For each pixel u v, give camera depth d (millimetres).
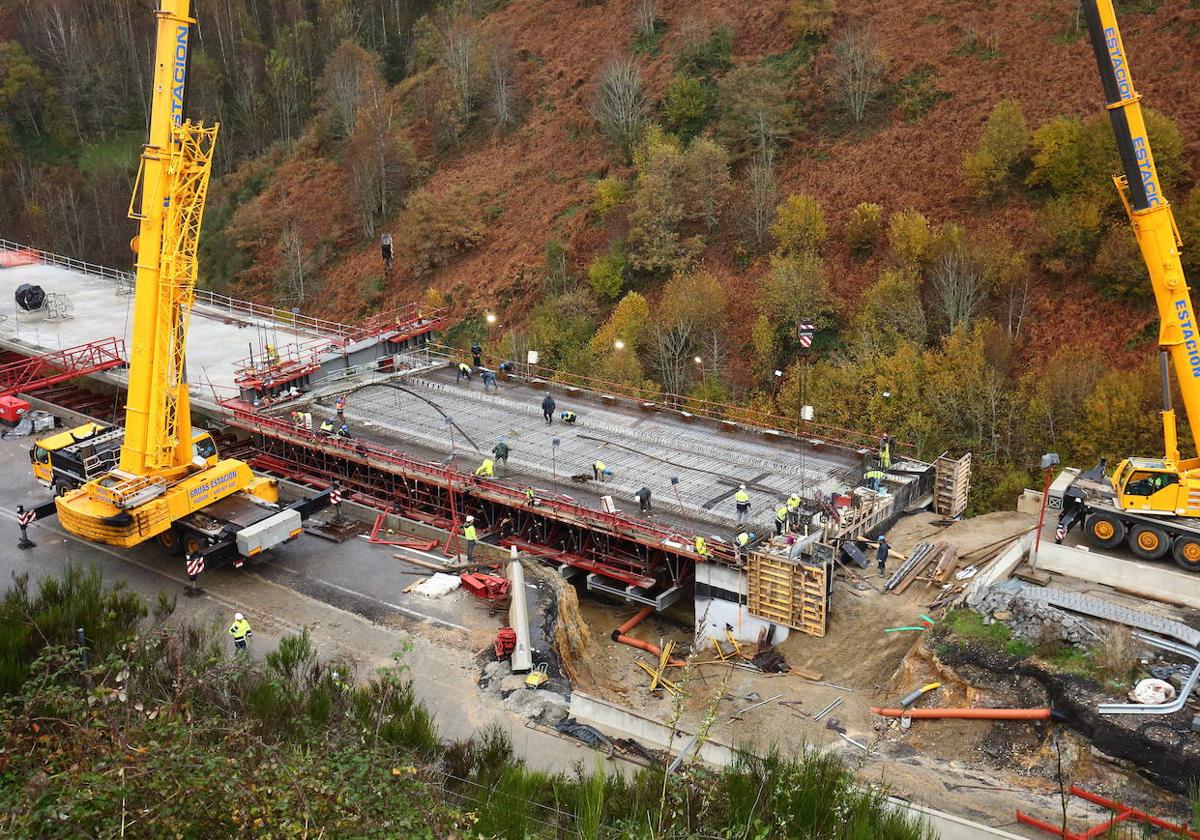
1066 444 51562
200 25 117938
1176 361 29828
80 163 106000
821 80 80250
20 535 37406
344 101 99250
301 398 48031
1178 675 26156
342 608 33062
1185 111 63812
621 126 82812
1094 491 33000
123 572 34969
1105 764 24750
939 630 29484
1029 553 33938
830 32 83250
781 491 38250
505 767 21984
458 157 93375
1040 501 39719
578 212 80125
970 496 51156
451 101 96000
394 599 33750
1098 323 57438
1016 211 64750
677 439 43344
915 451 52906
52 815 12461
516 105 94250
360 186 90250
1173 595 30719
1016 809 23547
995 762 25812
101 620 26797
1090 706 25438
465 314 77438
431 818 14023
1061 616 28531
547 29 101188
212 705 20516
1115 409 49938
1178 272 28938
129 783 13289
